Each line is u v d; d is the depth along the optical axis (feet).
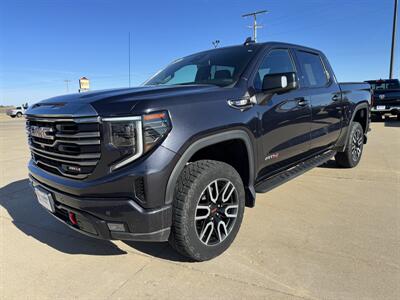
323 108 13.74
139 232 7.34
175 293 7.47
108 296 7.45
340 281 7.67
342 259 8.64
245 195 9.86
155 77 12.73
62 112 7.64
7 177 19.02
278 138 10.81
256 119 9.62
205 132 7.95
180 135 7.50
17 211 13.21
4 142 38.04
